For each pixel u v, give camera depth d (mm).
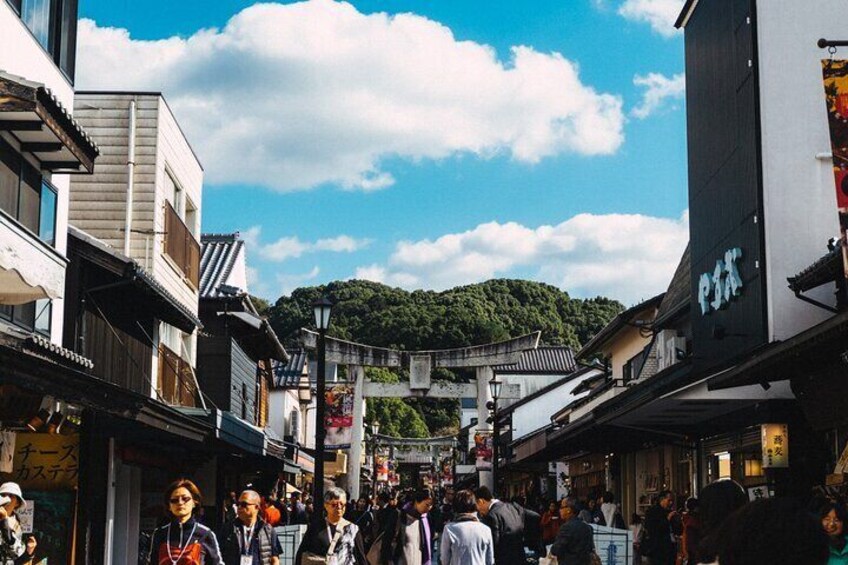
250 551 9641
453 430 98125
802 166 15914
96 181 21688
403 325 84062
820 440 15430
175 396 23750
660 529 15875
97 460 15539
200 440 17125
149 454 18891
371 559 14570
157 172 21922
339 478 55375
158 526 8531
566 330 96375
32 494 14273
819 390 12969
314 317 18078
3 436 12867
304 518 26312
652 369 25609
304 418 49281
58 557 14164
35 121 12680
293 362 44625
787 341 11203
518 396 46750
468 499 12242
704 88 18938
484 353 38531
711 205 18375
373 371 81438
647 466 27422
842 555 7121
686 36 20266
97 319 18156
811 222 15750
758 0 16297
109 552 16547
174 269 23391
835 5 16250
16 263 12008
